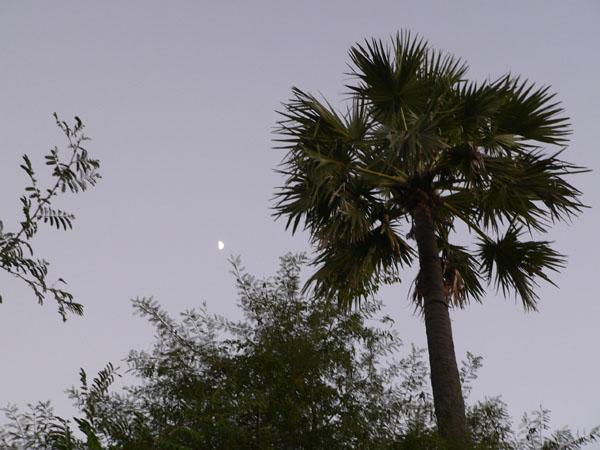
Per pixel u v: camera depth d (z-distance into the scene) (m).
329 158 9.80
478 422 7.04
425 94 10.24
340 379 6.89
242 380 6.55
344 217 9.91
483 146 10.18
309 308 7.39
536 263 10.73
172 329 6.96
